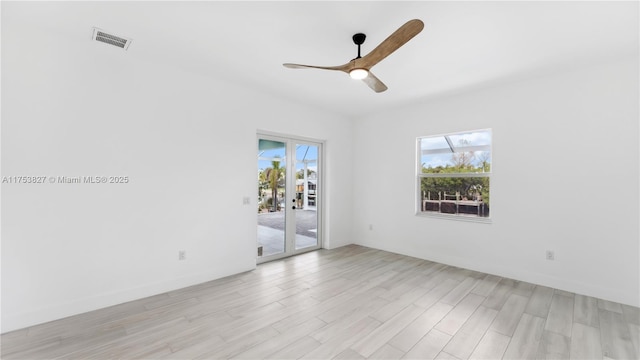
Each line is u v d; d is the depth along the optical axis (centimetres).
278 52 278
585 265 307
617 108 288
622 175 287
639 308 274
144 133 296
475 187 402
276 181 441
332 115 506
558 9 203
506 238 361
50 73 245
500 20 218
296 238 475
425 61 292
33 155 238
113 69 277
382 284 336
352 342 217
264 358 197
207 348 208
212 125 348
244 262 381
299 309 271
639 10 202
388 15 213
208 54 284
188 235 329
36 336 221
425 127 442
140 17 220
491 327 239
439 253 426
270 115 410
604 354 202
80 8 209
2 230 226
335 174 517
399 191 477
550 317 256
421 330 234
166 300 289
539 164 336
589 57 281
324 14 213
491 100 372
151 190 301
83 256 262
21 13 216
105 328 234
